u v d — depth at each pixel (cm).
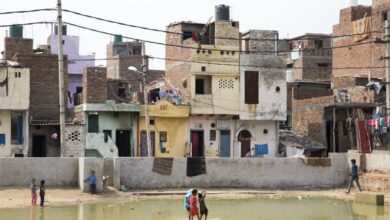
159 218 2759
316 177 4166
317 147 5234
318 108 5406
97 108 4706
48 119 4897
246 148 5134
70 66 6147
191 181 3903
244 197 3678
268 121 5188
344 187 4191
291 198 3688
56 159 3594
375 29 6350
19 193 3381
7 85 4419
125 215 2833
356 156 4181
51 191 3475
